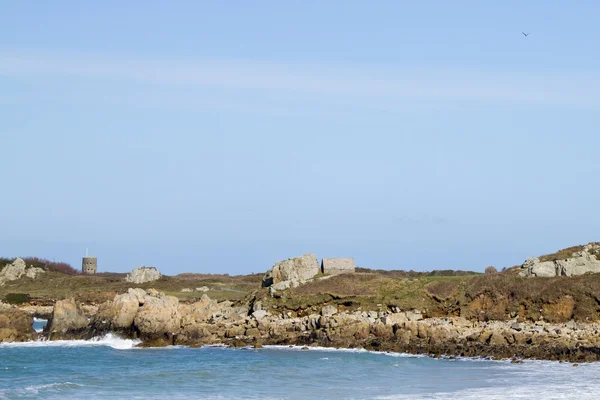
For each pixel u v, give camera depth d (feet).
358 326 251.80
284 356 225.56
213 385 170.81
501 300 262.47
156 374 185.98
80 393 158.10
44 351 240.94
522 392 155.63
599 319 244.83
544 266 273.75
